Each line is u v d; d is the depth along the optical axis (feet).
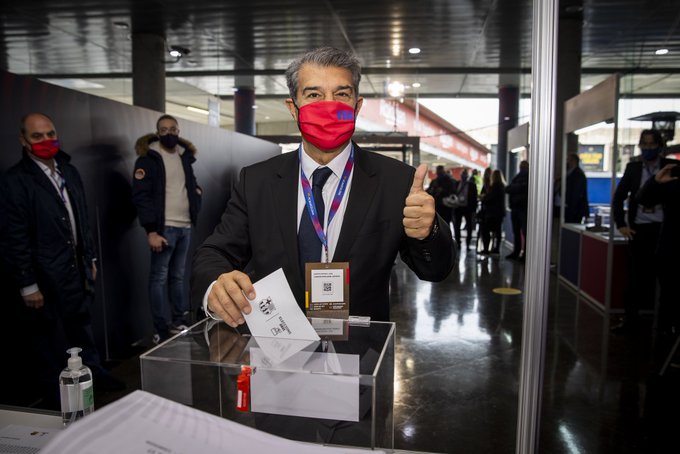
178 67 27.53
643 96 31.68
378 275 3.33
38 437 2.77
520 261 22.18
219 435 1.76
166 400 1.94
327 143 3.10
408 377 9.56
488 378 9.51
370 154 3.59
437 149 31.09
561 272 18.47
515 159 28.04
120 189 10.67
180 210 11.23
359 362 2.09
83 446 1.61
